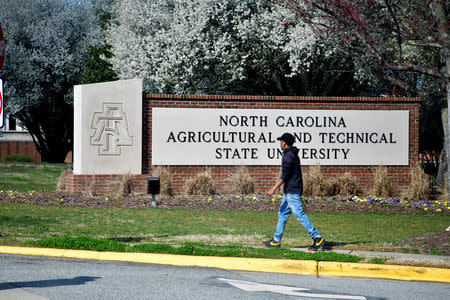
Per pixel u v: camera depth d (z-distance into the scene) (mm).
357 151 18703
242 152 18344
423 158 24516
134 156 17766
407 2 15500
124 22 28625
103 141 17547
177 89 25078
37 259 8555
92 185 16875
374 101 18781
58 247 9070
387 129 18828
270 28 24422
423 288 7297
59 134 43719
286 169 9211
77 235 10477
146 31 27500
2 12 39531
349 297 6645
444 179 19156
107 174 17453
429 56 20125
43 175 25750
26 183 21703
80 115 17391
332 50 21859
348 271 8008
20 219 12219
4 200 15609
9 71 38281
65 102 42156
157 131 18016
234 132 18312
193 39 24438
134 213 14016
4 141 50188
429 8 13812
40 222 11914
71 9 41500
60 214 13359
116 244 9062
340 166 18672
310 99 18547
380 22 16203
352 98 18656
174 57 24406
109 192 17000
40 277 7328
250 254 8523
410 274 7883
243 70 25234
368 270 7965
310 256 8406
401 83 16797
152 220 12891
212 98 18250
